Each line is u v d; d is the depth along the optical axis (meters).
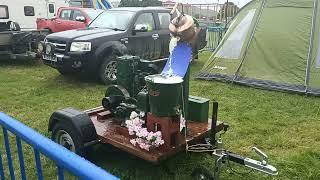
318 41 7.20
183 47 3.53
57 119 3.77
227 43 8.36
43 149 1.54
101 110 4.41
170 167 3.83
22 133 1.73
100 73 7.79
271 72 7.61
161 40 9.26
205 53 13.69
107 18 9.01
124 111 3.82
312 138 4.83
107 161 3.93
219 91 7.33
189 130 3.72
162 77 3.22
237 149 4.44
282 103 6.46
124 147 3.38
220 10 22.52
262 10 7.94
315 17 7.32
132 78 4.07
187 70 3.45
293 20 7.52
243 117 5.66
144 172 3.72
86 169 1.28
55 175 3.68
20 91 7.25
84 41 7.50
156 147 3.26
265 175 3.74
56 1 15.61
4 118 1.96
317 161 4.09
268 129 5.12
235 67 8.05
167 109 3.18
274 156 4.24
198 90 7.42
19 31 10.33
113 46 7.82
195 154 4.05
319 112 5.95
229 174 3.74
